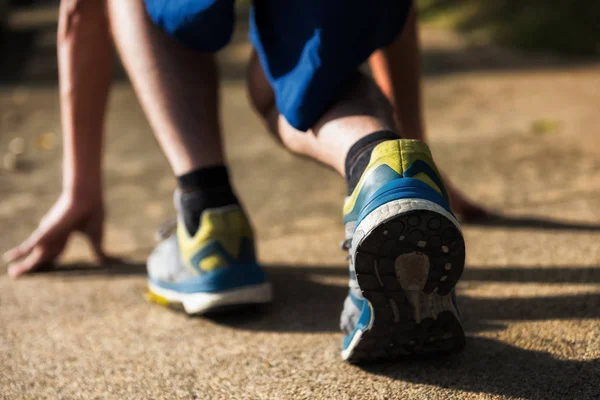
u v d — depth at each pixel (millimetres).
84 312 1514
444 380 1070
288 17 1158
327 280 1636
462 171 2570
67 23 1695
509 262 1603
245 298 1364
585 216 1914
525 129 3107
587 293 1362
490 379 1062
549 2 6098
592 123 3086
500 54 5297
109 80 1774
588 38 5387
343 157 1091
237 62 5668
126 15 1391
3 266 1924
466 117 3465
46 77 5340
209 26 1229
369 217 958
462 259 982
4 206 2551
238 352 1250
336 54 1105
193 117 1371
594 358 1098
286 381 1118
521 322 1261
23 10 11766
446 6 6938
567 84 4074
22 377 1201
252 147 3260
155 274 1503
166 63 1368
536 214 1985
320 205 2371
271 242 1998
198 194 1366
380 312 1027
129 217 2383
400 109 1622
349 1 1093
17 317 1504
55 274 1830
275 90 1195
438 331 1061
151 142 3455
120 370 1209
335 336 1291
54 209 1855
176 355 1257
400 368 1122
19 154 3307
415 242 958
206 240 1355
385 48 1530
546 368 1081
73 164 1815
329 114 1135
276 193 2555
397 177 987
